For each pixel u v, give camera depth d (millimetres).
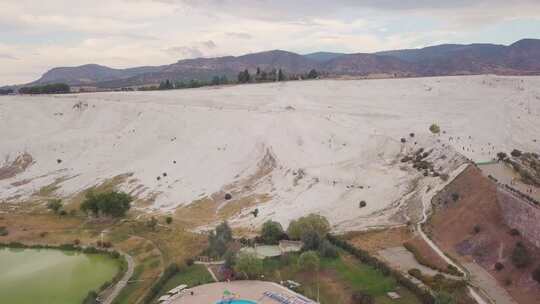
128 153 188875
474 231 97312
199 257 102562
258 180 152875
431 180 129875
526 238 87438
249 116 197625
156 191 154625
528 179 114312
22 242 125062
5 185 174000
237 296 83750
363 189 133750
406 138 162375
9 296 94312
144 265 105812
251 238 109375
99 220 137250
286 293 84438
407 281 83250
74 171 180000
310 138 174500
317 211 123750
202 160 170750
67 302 90625
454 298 74625
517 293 77250
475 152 142625
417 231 105500
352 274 89438
